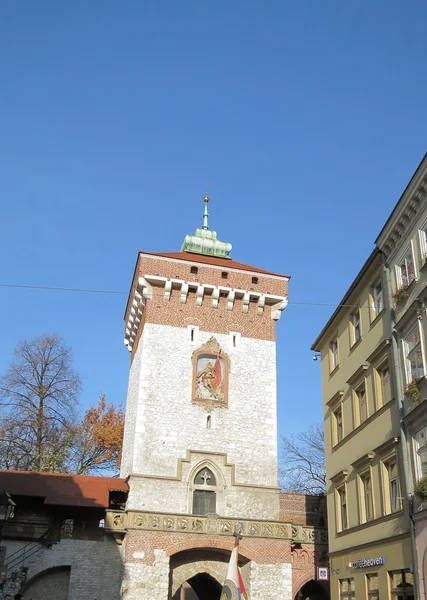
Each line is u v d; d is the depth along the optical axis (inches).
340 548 1302.9
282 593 1533.0
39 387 2133.4
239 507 1626.5
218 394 1749.5
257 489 1659.7
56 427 2132.1
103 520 1537.9
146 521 1512.1
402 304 1081.4
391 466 1084.5
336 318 1443.2
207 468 1656.0
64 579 1478.8
